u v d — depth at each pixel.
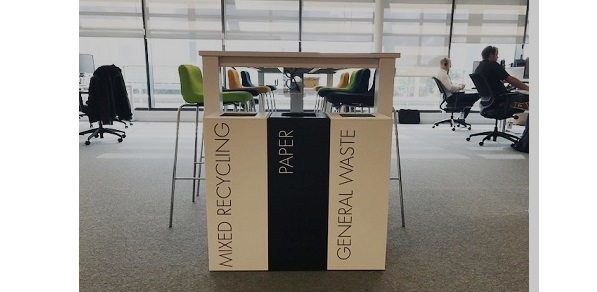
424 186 2.88
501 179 3.10
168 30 6.44
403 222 2.11
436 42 6.75
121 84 4.63
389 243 1.87
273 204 1.55
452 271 1.60
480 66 4.33
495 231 2.02
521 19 6.70
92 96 4.32
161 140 4.83
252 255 1.59
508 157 3.96
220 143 1.50
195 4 6.38
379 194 1.56
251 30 6.54
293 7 6.52
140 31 6.40
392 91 1.76
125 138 4.95
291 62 1.72
